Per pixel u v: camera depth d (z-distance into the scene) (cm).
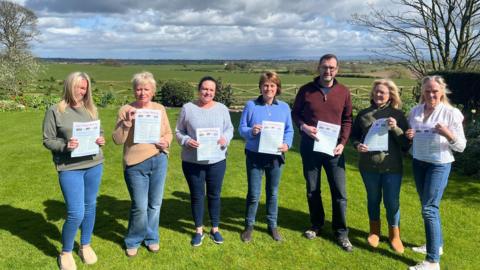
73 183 347
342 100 396
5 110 1733
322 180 636
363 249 412
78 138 337
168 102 2336
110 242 419
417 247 412
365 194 576
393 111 390
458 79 1161
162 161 380
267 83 393
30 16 3319
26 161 774
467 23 1295
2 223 464
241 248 411
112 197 559
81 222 365
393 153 390
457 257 396
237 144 942
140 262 381
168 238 430
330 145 388
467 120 1023
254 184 412
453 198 558
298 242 425
